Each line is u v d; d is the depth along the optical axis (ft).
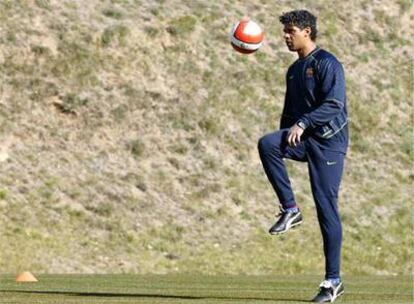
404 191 287.07
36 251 231.91
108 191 256.52
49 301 95.66
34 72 279.08
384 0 348.59
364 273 248.32
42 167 259.19
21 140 264.93
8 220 241.14
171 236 247.91
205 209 259.39
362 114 308.19
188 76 292.61
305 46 103.96
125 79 285.64
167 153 272.72
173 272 233.14
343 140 103.60
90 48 288.71
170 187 263.29
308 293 125.08
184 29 304.09
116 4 309.22
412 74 327.67
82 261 232.32
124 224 248.11
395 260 256.73
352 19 336.90
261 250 249.14
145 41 296.92
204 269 237.66
